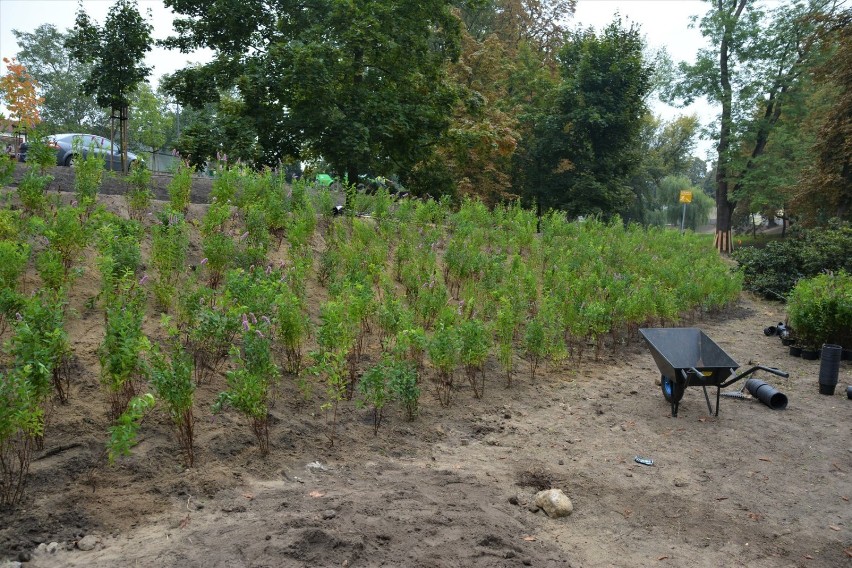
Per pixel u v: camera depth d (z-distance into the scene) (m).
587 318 9.16
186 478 4.66
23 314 5.20
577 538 4.66
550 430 6.76
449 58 20.94
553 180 30.91
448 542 4.18
